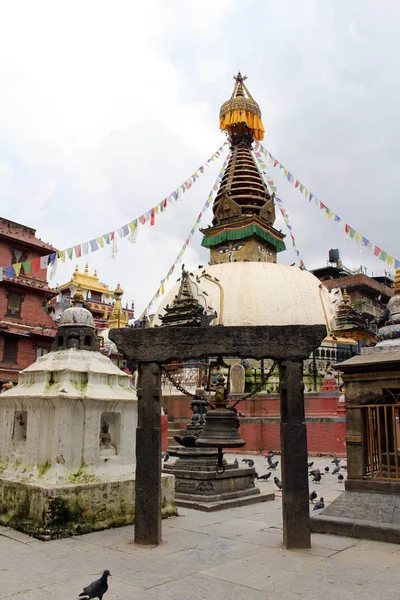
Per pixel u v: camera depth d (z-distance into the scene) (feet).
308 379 107.96
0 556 23.15
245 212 151.53
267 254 152.15
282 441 25.57
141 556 23.40
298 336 25.71
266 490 45.75
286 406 25.63
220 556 23.44
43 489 26.68
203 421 44.62
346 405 31.27
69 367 30.76
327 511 28.73
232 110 156.04
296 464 25.16
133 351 27.04
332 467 63.87
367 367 30.48
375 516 27.20
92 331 34.06
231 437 33.04
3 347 116.78
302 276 133.69
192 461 39.55
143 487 25.77
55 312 166.81
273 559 22.94
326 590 19.11
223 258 149.38
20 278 120.67
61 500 26.66
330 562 22.48
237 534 27.61
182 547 24.95
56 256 63.67
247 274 128.16
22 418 32.55
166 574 20.90
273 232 152.76
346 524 26.99
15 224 124.47
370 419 30.71
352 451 30.42
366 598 18.30
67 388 29.71
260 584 19.75
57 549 24.27
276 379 104.01
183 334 26.68
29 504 27.43
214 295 124.47
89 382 30.99
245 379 103.24
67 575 20.67
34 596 18.34
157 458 26.08
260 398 88.38
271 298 122.83
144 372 27.04
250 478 40.37
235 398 90.27
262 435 84.99
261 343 26.09
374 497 28.58
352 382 31.27
